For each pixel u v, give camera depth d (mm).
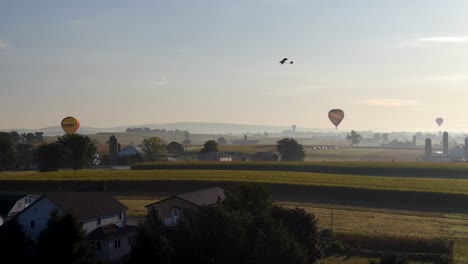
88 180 108938
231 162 152125
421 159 197875
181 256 45750
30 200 73438
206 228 46625
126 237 59250
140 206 88062
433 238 62688
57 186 109062
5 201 76812
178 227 48219
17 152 185250
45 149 155375
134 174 119312
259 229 47031
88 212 59062
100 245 56375
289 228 54156
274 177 112500
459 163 141625
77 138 160875
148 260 44406
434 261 57406
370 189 94938
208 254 45500
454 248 61344
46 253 47000
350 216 81250
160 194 102500
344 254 60625
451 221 77688
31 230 58531
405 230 70812
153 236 45562
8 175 136375
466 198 88875
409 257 58812
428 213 84188
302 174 119500
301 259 45562
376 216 81312
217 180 106500
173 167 146875
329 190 98125
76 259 46312
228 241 45406
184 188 107188
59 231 47188
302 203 92625
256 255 44750
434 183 103188
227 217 46812
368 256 59719
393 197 93312
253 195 56531
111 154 188875
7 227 54656
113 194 102875
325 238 65625
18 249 52500
